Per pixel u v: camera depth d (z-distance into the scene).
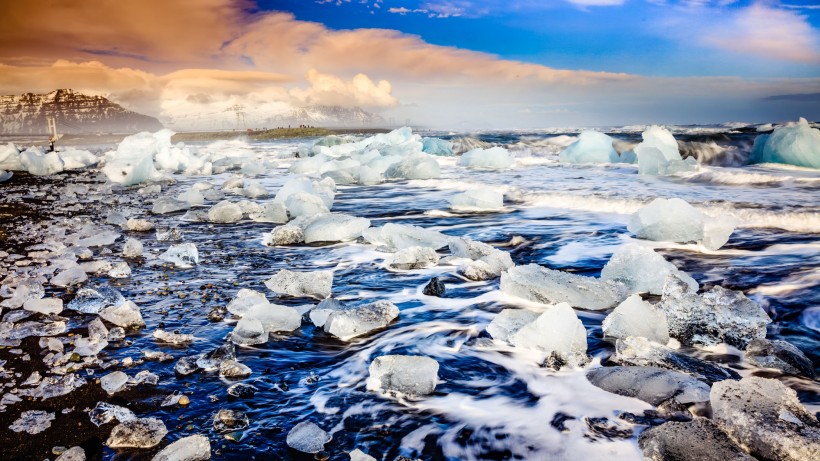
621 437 1.92
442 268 4.76
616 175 12.46
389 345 2.97
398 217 7.80
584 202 8.15
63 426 2.10
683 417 2.02
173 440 1.98
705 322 2.89
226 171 17.31
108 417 2.14
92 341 2.96
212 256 5.32
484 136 29.70
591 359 2.66
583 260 5.01
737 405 1.90
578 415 2.10
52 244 5.79
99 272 4.66
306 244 5.89
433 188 11.52
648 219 5.72
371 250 5.53
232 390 2.36
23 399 2.33
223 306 3.69
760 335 2.76
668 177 11.63
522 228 6.59
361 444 1.95
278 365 2.71
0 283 4.28
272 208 7.38
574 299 3.62
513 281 3.85
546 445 1.89
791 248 4.87
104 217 8.09
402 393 2.35
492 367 2.62
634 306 3.02
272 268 4.81
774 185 9.48
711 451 1.69
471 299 3.84
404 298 3.90
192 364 2.66
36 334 3.14
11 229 6.97
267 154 24.28
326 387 2.44
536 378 2.48
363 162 16.03
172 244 5.93
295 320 3.27
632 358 2.58
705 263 4.51
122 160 13.98
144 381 2.49
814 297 3.44
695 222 5.33
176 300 3.85
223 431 2.04
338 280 4.43
